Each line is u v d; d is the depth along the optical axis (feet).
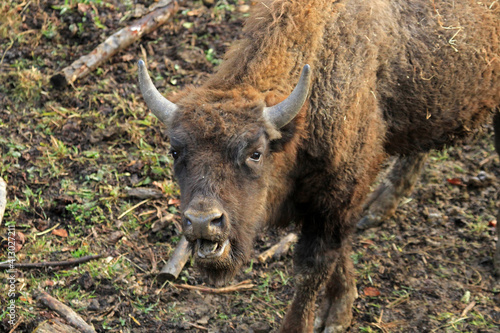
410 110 39.70
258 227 33.88
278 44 34.63
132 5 65.21
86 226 46.19
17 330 37.09
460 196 52.75
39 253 43.45
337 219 37.47
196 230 29.63
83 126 54.19
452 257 47.21
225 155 30.76
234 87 33.55
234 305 41.96
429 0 40.04
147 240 46.32
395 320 41.45
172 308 41.11
